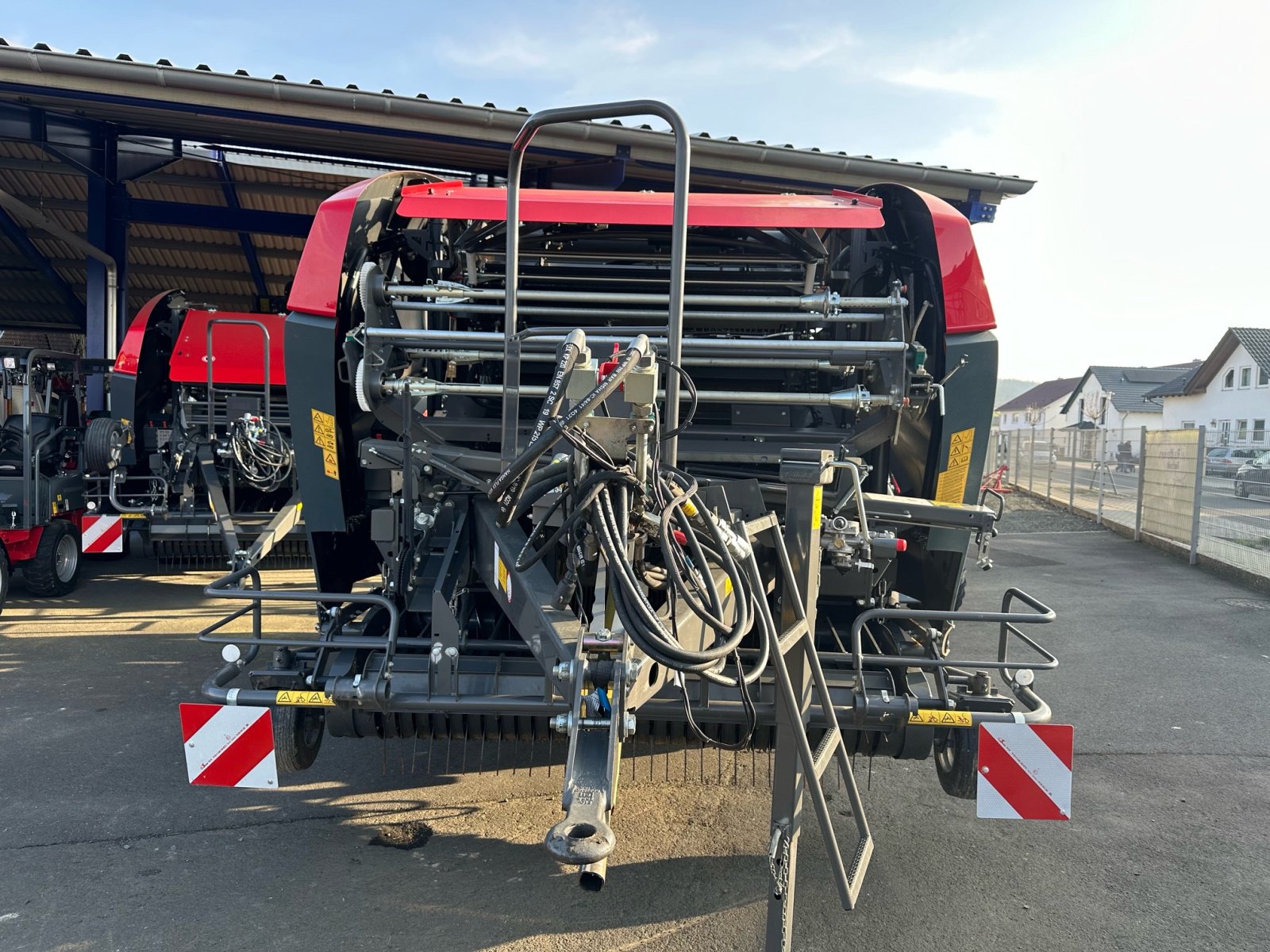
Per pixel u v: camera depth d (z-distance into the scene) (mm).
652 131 9555
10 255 16141
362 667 3184
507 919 2941
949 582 3594
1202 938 2922
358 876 3207
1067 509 17609
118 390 8570
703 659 1940
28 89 8523
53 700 5129
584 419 2029
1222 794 4078
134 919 2922
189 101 8758
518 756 4305
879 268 4152
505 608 3020
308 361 3486
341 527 3617
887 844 3549
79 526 8453
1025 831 3684
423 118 9211
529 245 4109
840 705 2967
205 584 8602
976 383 3498
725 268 4293
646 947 2801
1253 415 46500
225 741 2988
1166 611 8180
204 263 16812
